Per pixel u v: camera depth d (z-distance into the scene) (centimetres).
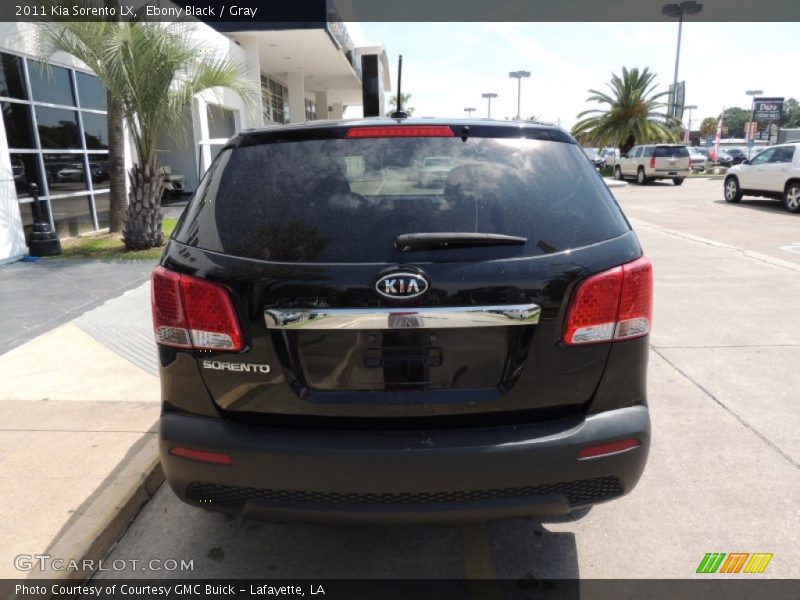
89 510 284
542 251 213
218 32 1684
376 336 210
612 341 218
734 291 708
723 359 496
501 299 207
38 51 894
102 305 645
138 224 955
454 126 240
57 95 1021
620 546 274
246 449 211
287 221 217
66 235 1057
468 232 213
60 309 632
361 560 268
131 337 540
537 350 212
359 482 209
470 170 229
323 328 207
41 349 510
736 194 1778
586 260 214
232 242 217
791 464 339
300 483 211
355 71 2709
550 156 239
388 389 213
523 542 279
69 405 400
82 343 525
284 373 212
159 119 937
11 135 908
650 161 2656
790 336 550
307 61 2380
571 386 217
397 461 206
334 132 237
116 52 836
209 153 1806
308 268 208
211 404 221
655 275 795
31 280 762
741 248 996
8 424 372
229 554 272
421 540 281
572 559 267
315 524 220
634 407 226
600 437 214
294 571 262
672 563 263
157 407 396
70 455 334
